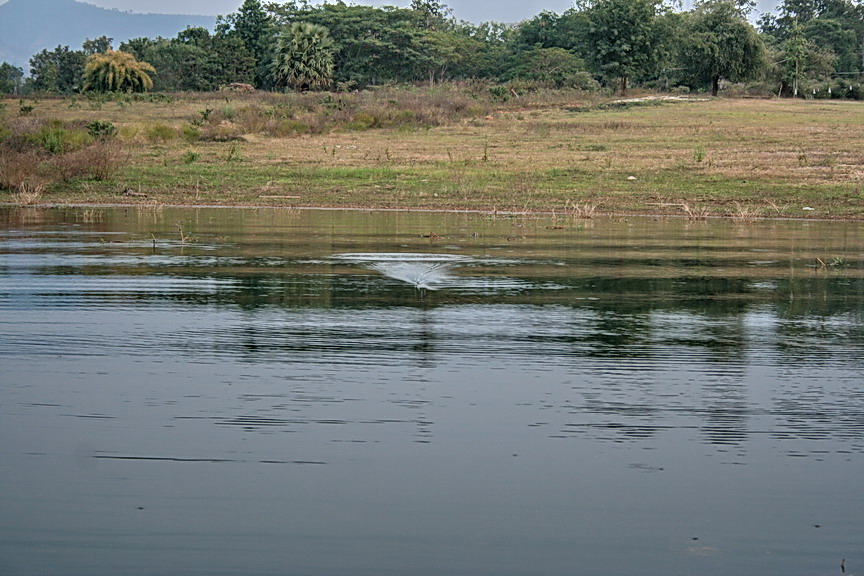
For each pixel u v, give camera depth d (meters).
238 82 115.69
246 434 9.26
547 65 111.62
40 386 10.71
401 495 7.97
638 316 14.84
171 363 11.70
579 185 40.84
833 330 13.95
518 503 7.86
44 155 45.28
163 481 8.21
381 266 19.98
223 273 18.84
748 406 10.27
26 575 6.77
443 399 10.34
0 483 8.15
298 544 7.19
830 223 32.25
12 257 21.06
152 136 53.84
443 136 58.19
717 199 37.75
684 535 7.38
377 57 122.25
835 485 8.25
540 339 13.14
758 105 78.00
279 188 40.28
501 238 25.86
